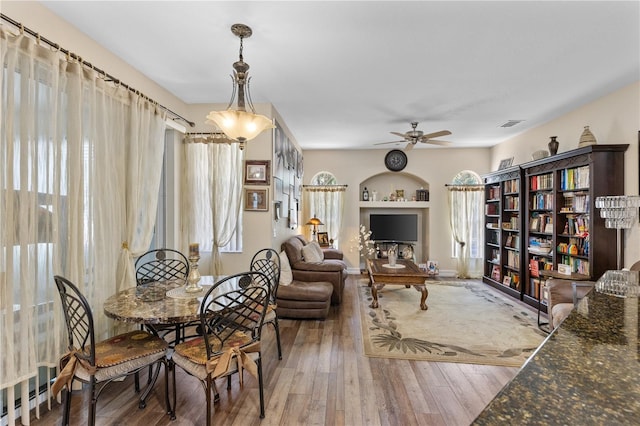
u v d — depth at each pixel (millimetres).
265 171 4047
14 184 1872
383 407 2156
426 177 6738
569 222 4043
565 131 4348
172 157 3861
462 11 2148
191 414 2088
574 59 2824
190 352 1982
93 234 2391
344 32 2412
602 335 979
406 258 6906
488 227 5996
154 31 2422
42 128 2025
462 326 3707
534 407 589
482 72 3092
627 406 593
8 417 1852
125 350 2006
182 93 3707
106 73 2617
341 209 6793
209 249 4043
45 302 2043
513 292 5012
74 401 2227
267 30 2389
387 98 3805
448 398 2266
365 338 3338
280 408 2146
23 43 1884
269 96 3760
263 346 3150
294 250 4469
